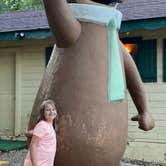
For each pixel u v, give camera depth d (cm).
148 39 965
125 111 355
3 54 1184
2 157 935
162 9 904
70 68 344
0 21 1128
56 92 345
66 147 338
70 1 358
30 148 383
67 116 337
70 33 337
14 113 1170
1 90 1191
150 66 962
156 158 950
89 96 338
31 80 1134
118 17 363
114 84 346
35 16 1123
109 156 343
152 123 399
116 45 356
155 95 954
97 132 335
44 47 1112
